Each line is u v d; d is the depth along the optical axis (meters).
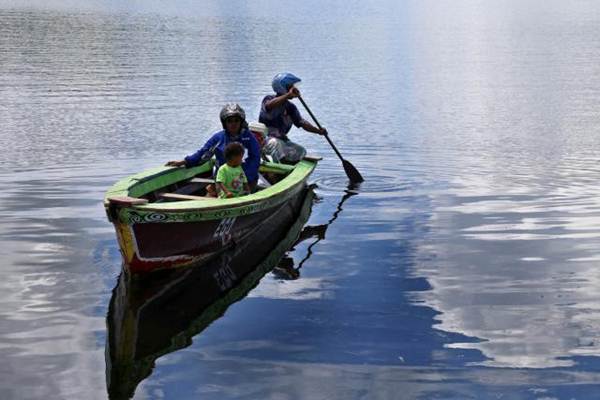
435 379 4.28
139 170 10.36
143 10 49.38
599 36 36.38
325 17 50.06
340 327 5.04
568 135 13.56
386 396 4.09
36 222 7.62
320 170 10.65
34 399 4.08
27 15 40.03
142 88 18.56
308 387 4.20
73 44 28.08
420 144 12.69
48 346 4.74
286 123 9.88
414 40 34.44
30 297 5.57
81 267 6.27
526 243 6.96
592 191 9.10
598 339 4.81
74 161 10.91
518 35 37.25
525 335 4.88
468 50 30.31
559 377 4.29
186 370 4.42
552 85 20.88
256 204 6.82
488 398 4.06
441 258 6.55
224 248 6.84
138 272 6.01
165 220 5.88
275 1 69.81
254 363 4.50
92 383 4.26
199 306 5.44
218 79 20.41
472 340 4.82
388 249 6.85
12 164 10.63
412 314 5.26
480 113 16.23
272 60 25.34
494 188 9.36
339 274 6.16
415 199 8.82
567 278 5.98
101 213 8.00
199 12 50.53
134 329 5.01
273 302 5.53
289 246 6.98
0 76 19.88
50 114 14.98
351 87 20.23
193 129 13.71
